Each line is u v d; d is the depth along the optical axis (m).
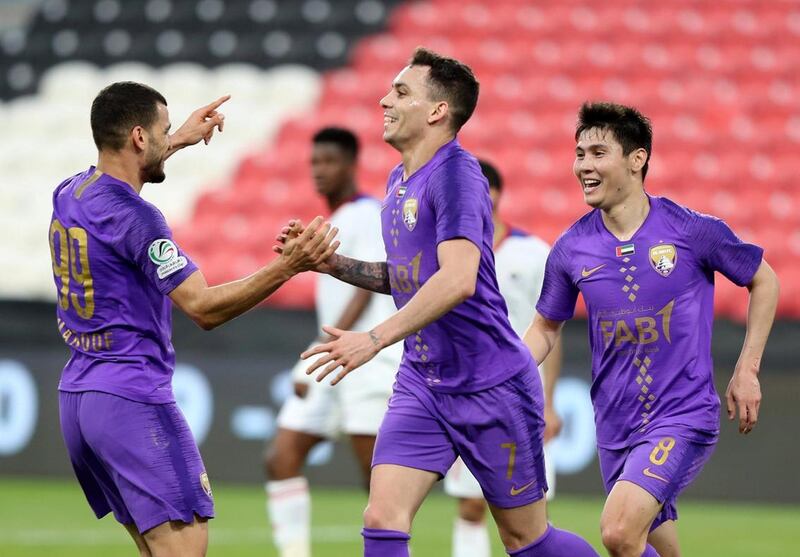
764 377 39.94
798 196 57.88
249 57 69.25
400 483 18.23
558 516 36.47
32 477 43.53
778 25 66.50
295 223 17.14
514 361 18.53
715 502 39.97
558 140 60.25
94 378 17.47
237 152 62.53
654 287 18.95
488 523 35.38
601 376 19.58
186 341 43.91
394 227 18.44
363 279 19.14
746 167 58.94
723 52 65.44
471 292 17.06
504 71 64.75
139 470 17.31
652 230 19.11
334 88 65.62
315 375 26.47
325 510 37.75
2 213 61.66
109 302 17.45
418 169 18.41
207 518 17.83
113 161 17.83
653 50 65.56
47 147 64.38
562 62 64.88
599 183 19.09
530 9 68.19
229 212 58.75
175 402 17.97
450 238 17.23
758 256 19.23
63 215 17.69
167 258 17.12
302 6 70.81
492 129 60.69
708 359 19.12
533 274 24.89
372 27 69.12
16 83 70.81
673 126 61.00
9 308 44.53
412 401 18.64
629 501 18.09
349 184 27.25
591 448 39.78
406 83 18.38
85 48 71.56
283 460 26.48
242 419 42.50
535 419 18.78
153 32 71.69
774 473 39.59
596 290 19.30
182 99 66.25
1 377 44.16
